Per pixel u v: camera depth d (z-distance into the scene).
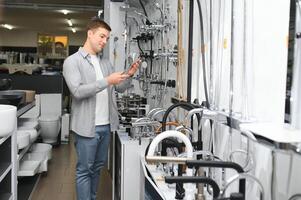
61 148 5.73
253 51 1.52
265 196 1.36
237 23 1.66
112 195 3.43
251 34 1.53
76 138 2.82
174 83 2.84
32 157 4.21
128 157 2.69
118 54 4.41
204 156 1.51
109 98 2.93
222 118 1.61
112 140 3.31
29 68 8.38
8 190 2.46
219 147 1.83
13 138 2.44
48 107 5.78
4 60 9.71
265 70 1.42
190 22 2.32
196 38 2.30
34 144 4.61
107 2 4.52
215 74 1.92
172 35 2.91
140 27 3.85
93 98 2.74
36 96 5.36
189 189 1.58
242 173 1.16
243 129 1.12
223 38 1.84
